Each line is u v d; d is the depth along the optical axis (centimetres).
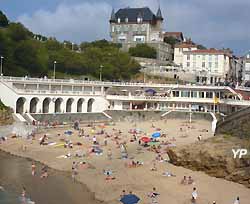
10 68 12562
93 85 12562
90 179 5625
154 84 13225
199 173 5628
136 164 6247
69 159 6781
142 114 11844
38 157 6931
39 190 5128
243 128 5778
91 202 4684
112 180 5525
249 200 4578
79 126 10081
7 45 12662
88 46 18400
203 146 5859
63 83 11744
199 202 4538
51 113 10506
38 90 10756
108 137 8700
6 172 5962
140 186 5194
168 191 4947
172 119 11781
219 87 12169
